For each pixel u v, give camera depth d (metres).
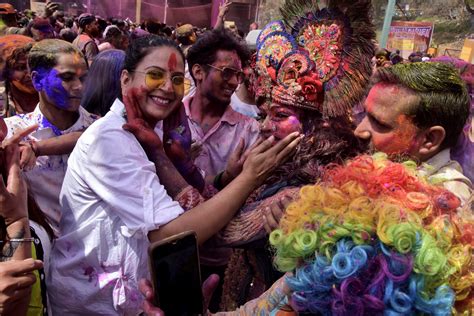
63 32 6.82
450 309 0.67
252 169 1.24
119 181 1.31
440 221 0.70
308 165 1.23
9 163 1.12
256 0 11.66
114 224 1.40
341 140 1.27
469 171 1.52
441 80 1.08
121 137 1.35
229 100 2.22
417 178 0.80
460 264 0.67
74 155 1.41
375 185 0.75
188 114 2.22
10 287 0.97
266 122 1.37
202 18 12.38
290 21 1.40
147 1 12.55
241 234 1.24
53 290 1.47
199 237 1.24
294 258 0.75
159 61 1.39
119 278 1.42
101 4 13.28
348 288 0.67
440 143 1.10
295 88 1.29
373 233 0.69
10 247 1.08
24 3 14.45
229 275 1.46
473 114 1.63
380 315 0.67
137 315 1.46
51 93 1.91
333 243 0.70
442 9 13.80
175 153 1.54
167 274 0.96
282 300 0.88
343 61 1.34
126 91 1.42
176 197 1.38
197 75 2.20
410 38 10.62
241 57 2.22
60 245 1.47
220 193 1.26
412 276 0.66
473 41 6.43
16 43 2.22
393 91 1.10
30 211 1.39
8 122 1.98
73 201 1.44
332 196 0.75
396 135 1.11
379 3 9.45
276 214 1.14
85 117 2.09
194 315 0.99
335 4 1.36
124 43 5.96
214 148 2.20
